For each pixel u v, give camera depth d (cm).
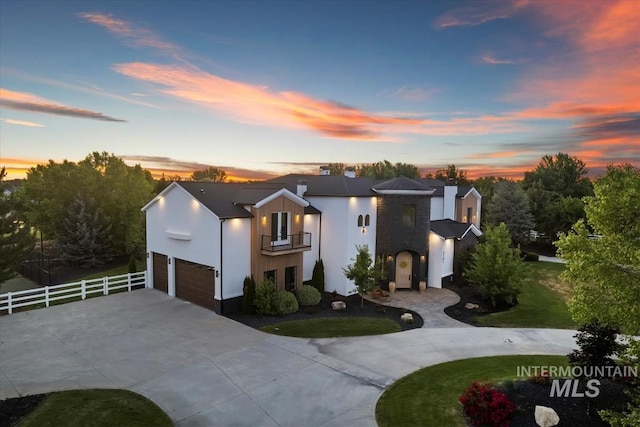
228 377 1225
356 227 2305
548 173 4894
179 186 2052
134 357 1369
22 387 1137
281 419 989
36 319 1764
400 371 1278
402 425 956
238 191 2200
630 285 655
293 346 1498
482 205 4797
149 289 2333
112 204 3653
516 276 2050
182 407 1043
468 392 1010
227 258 1880
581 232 745
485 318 1903
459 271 2594
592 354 967
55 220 3600
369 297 2264
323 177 2586
